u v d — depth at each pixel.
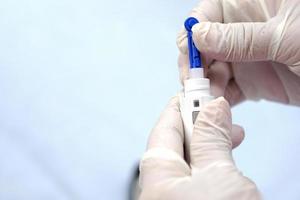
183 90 0.37
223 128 0.35
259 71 0.40
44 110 0.52
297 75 0.40
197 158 0.34
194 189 0.33
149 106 0.53
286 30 0.37
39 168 0.50
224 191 0.33
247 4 0.40
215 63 0.39
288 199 0.51
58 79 0.53
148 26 0.56
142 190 0.34
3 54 0.54
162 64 0.55
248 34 0.37
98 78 0.54
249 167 0.52
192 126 0.35
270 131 0.53
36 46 0.54
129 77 0.54
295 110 0.54
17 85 0.53
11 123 0.51
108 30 0.55
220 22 0.40
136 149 0.52
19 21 0.55
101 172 0.51
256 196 0.33
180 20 0.56
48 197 0.50
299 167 0.52
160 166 0.34
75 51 0.54
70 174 0.50
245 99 0.42
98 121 0.52
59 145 0.51
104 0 0.56
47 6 0.56
